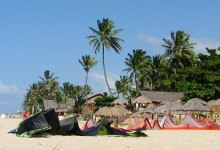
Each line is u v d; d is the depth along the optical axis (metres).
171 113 50.59
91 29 83.94
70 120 25.28
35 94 146.62
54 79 147.12
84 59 95.69
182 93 73.31
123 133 25.61
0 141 19.83
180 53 86.75
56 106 122.75
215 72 64.38
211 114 53.72
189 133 31.66
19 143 18.69
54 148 16.42
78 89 126.06
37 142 19.34
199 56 69.88
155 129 38.75
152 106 53.38
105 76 87.12
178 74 81.00
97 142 20.00
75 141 20.41
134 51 93.31
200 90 63.62
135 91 92.06
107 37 83.94
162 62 90.31
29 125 24.03
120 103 74.88
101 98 90.06
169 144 19.72
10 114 127.81
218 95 63.88
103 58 85.38
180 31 88.00
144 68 92.06
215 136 27.72
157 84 88.75
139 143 19.91
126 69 93.06
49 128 23.97
